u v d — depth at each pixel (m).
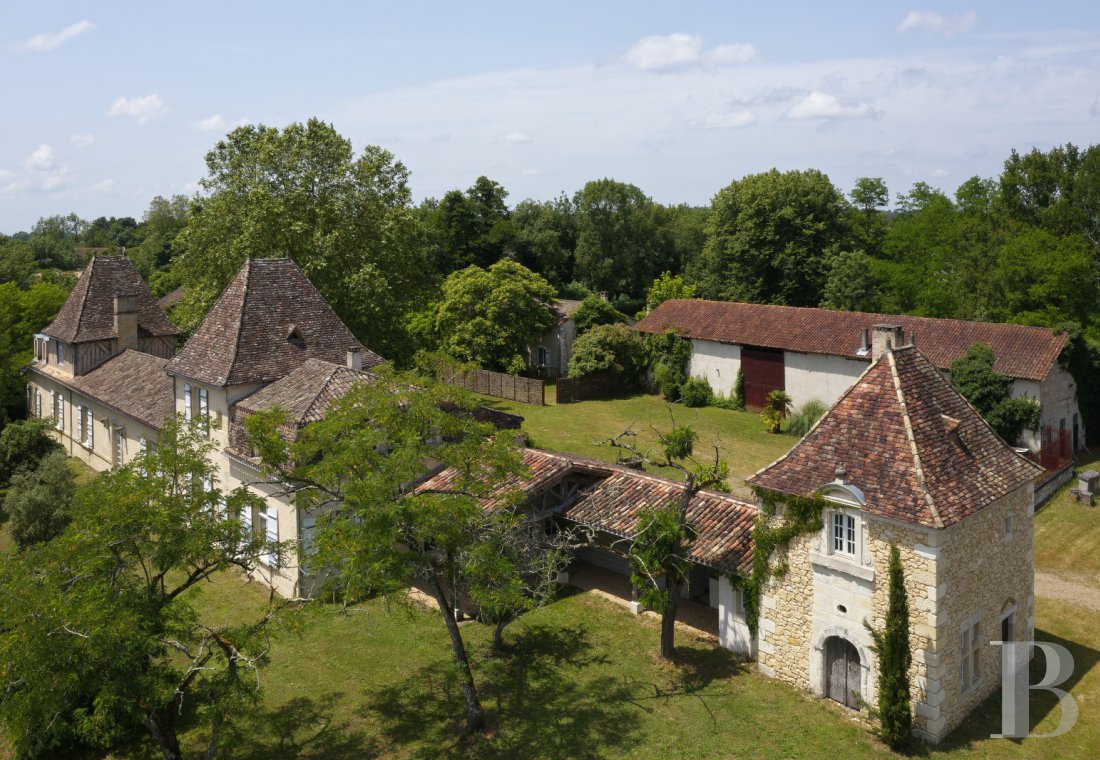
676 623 26.41
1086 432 44.03
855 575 20.27
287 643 25.73
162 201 130.62
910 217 80.75
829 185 70.19
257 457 28.61
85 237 159.75
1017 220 62.19
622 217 95.75
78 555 18.00
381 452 25.25
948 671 19.80
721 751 19.67
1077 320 50.66
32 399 51.84
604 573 30.30
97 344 45.25
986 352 40.31
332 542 19.59
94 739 19.36
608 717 21.23
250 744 20.81
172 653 25.17
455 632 20.94
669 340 57.28
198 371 32.56
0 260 80.12
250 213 43.69
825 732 20.20
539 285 63.34
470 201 89.88
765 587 22.59
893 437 20.98
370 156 48.47
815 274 67.12
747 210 68.06
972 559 20.33
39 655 15.46
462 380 61.88
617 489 28.09
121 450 40.66
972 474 20.94
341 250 45.66
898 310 67.94
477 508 20.61
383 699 22.66
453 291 62.41
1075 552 31.05
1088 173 58.75
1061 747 19.52
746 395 53.25
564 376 64.81
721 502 26.09
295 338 34.09
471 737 20.72
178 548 18.55
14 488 33.69
